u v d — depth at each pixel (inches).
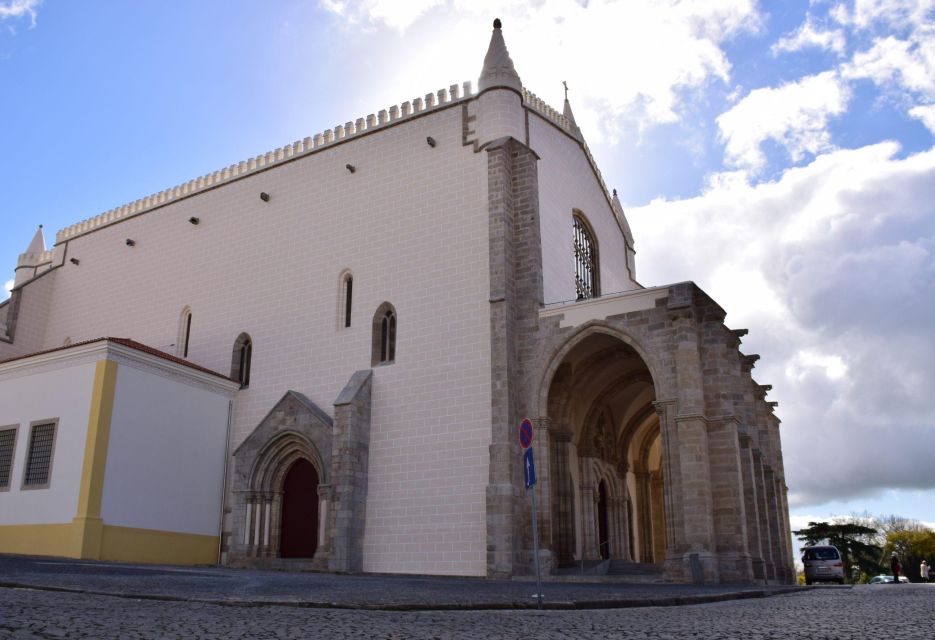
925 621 427.8
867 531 4072.3
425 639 333.4
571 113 1726.1
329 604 498.0
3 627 320.8
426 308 1352.1
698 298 1203.2
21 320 1831.9
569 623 424.8
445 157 1413.6
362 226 1470.2
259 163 1656.0
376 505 1296.8
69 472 1262.3
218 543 1433.3
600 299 1249.4
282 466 1424.7
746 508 1195.9
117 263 1811.0
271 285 1550.2
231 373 1545.3
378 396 1350.9
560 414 1365.7
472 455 1238.3
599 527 1606.8
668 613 507.5
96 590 546.3
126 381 1315.2
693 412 1118.4
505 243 1311.5
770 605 597.0
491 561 1163.9
